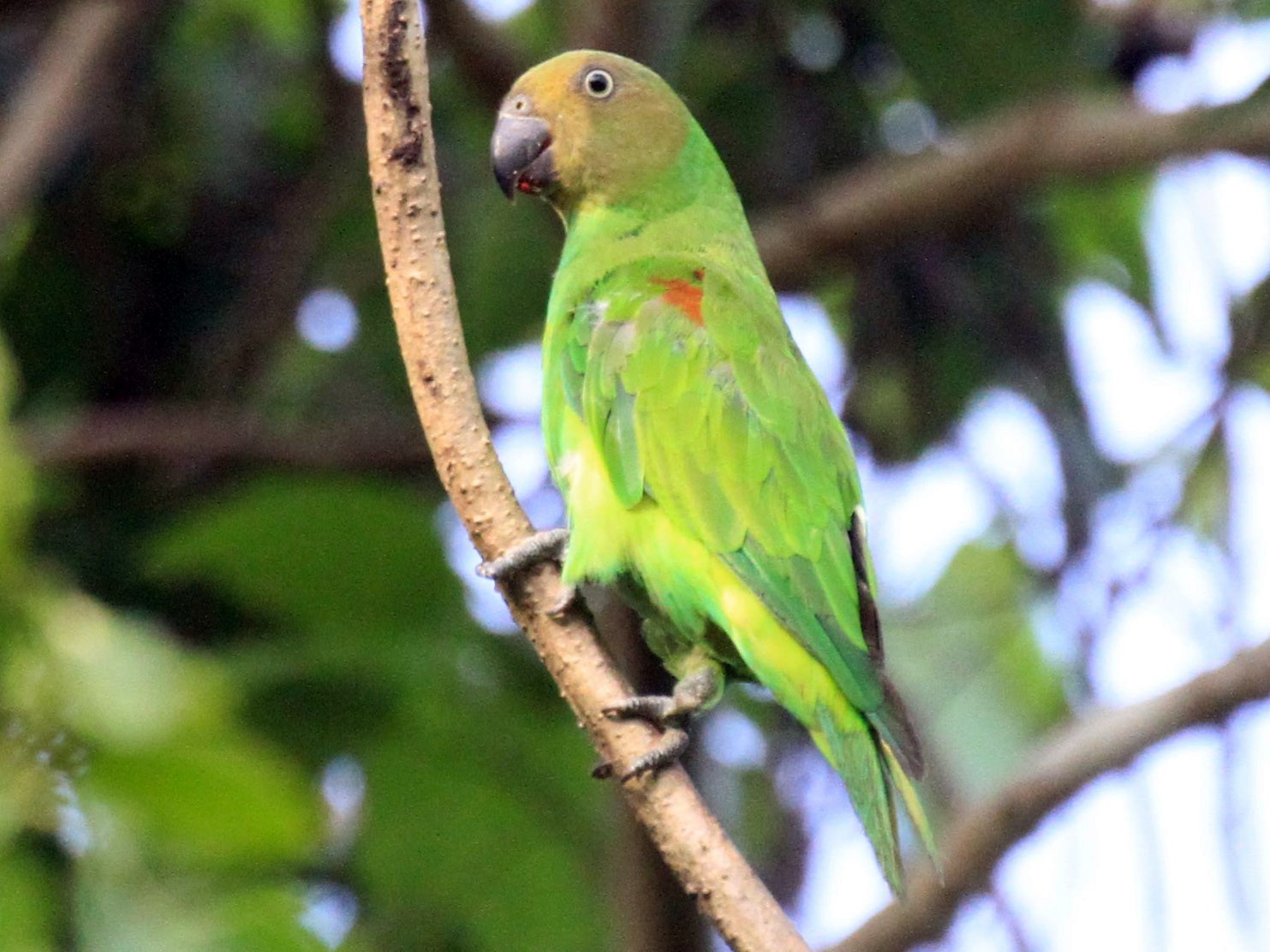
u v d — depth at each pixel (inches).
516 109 377.1
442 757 405.7
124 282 473.4
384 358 485.1
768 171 481.7
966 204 457.7
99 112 460.8
